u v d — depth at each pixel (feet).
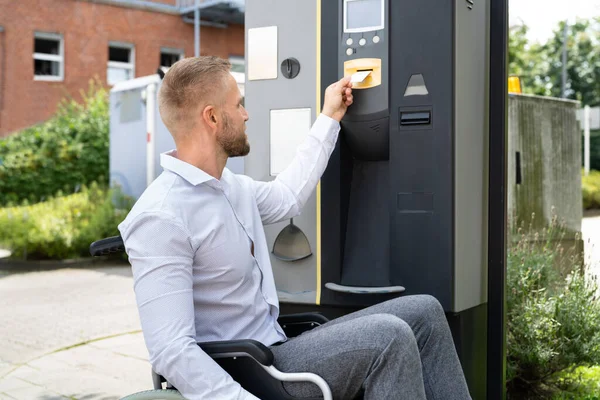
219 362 5.29
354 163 7.21
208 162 5.45
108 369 12.17
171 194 5.18
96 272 24.67
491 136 7.03
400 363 4.88
